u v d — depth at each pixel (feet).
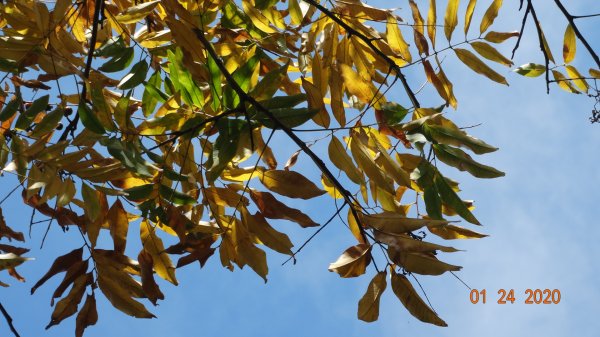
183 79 5.56
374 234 5.10
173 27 5.59
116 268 5.86
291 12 5.83
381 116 5.65
